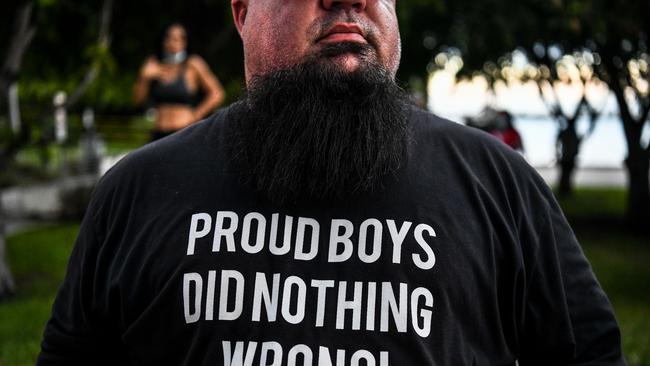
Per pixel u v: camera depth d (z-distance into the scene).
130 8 9.46
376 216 1.64
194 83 7.47
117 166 1.83
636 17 7.93
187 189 1.71
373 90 1.66
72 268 1.84
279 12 1.70
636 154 11.25
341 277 1.60
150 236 1.69
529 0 9.65
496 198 1.74
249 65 1.78
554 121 14.23
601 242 10.52
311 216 1.64
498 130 12.65
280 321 1.58
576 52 10.81
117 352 1.84
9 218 10.38
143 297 1.67
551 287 1.73
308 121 1.63
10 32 6.93
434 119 1.83
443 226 1.65
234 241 1.64
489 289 1.66
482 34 10.29
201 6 10.43
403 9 9.55
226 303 1.60
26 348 4.99
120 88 10.38
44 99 8.10
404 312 1.58
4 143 6.72
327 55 1.66
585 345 1.73
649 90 11.02
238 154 1.70
